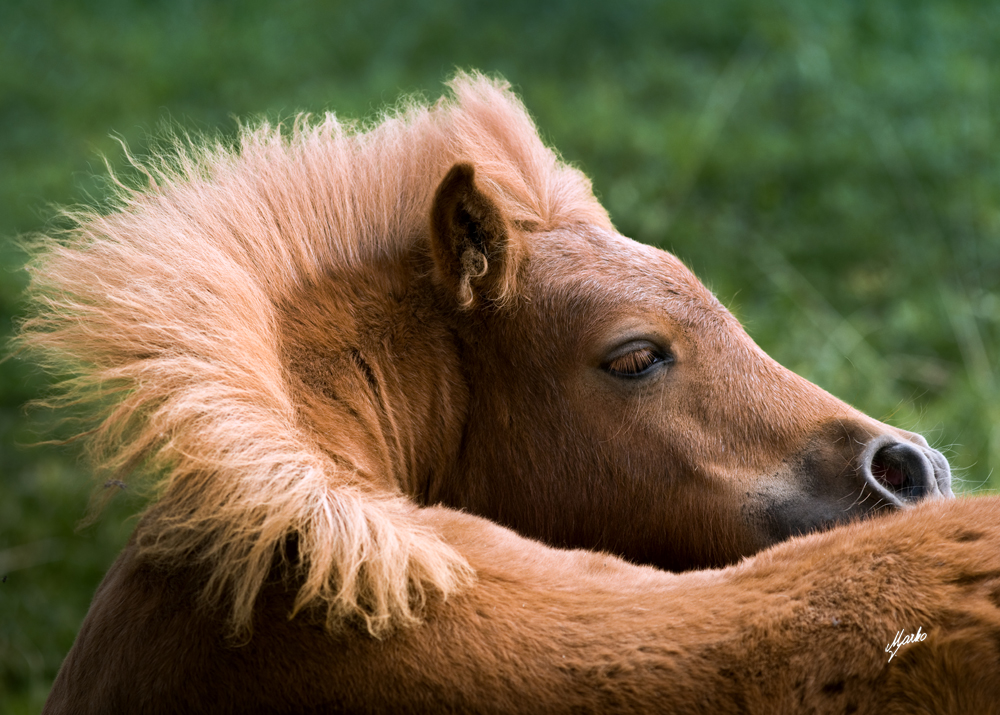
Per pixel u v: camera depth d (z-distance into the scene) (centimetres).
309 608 408
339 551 398
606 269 542
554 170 612
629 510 536
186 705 411
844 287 1293
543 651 386
